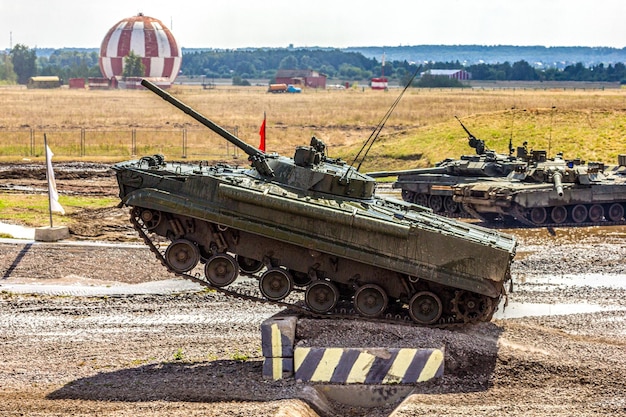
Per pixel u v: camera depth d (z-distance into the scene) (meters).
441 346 29.30
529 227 62.47
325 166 34.53
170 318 36.81
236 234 32.88
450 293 32.09
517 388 28.05
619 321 37.22
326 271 32.59
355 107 156.62
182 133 117.75
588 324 36.66
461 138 103.94
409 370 28.62
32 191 72.50
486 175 67.62
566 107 132.00
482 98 166.00
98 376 29.16
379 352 28.69
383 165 99.56
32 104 163.38
